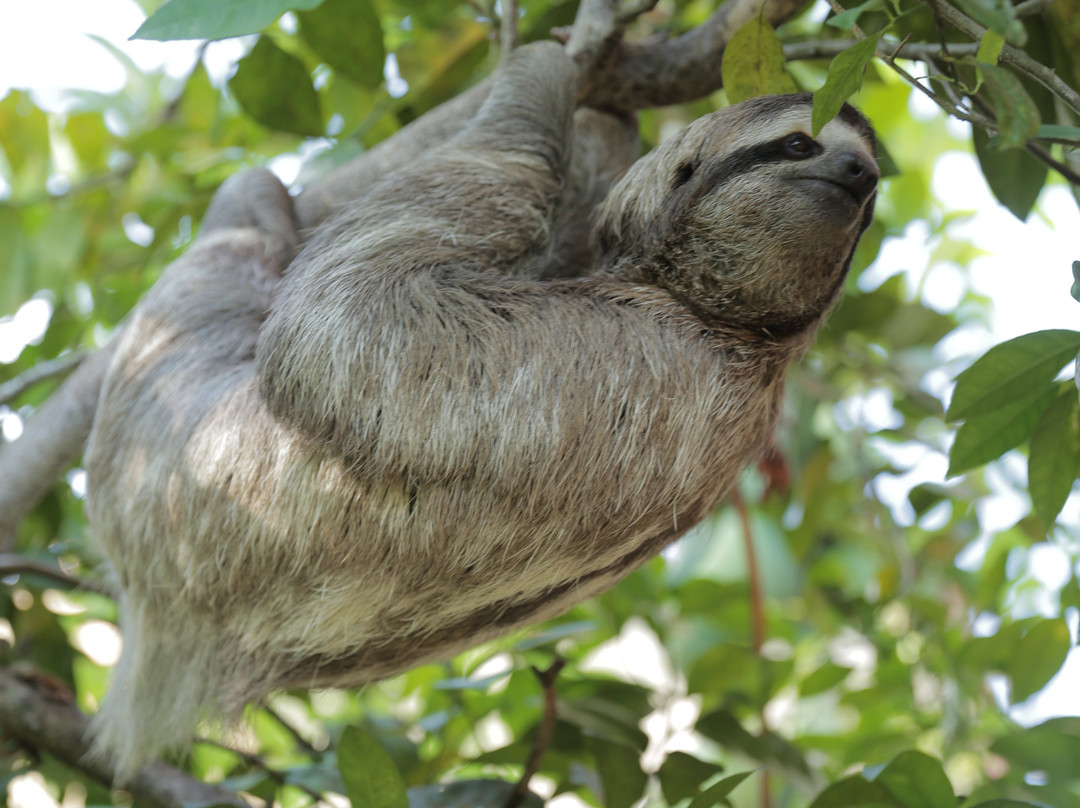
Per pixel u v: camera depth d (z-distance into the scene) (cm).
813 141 468
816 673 718
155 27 434
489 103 553
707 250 483
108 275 874
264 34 620
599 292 493
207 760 784
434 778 641
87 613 777
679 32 729
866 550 923
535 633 680
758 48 478
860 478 805
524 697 660
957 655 697
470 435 443
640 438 462
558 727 579
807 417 828
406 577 460
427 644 501
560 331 469
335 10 609
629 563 498
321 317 461
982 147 544
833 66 352
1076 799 589
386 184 520
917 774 443
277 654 500
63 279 821
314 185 608
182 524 492
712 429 479
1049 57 525
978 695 693
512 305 475
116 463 526
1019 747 602
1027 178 543
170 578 504
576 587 495
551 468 450
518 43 573
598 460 456
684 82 573
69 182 888
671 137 517
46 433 612
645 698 631
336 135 723
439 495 447
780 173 466
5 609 716
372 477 448
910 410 819
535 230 525
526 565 462
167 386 522
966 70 524
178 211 756
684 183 495
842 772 709
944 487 771
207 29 434
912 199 916
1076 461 467
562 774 592
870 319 785
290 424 462
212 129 786
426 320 458
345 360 450
